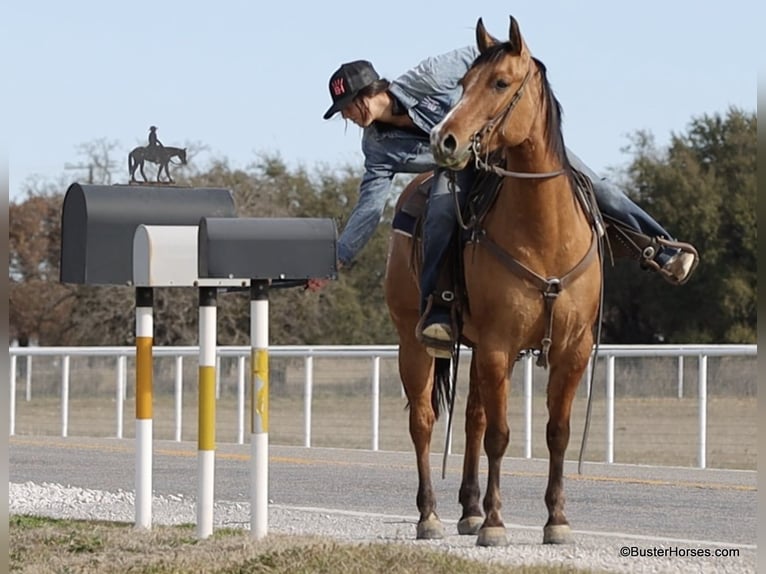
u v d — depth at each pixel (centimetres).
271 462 2286
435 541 1312
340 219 6047
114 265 1392
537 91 1183
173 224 1412
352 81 1341
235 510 1598
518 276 1195
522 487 1858
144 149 1434
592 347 1248
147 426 1397
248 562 1112
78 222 1405
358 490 1859
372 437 2606
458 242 1262
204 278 1258
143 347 1385
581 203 1223
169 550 1230
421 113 1338
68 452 2517
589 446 2625
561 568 1067
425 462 1380
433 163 1355
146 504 1399
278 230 1236
